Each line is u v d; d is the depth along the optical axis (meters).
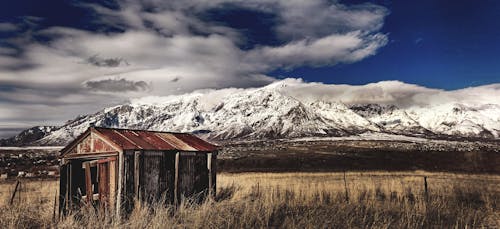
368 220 16.89
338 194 24.33
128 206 17.25
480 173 57.19
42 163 72.75
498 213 19.78
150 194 18.39
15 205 15.59
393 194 25.55
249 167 77.31
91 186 18.19
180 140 22.25
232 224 14.45
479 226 16.89
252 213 15.88
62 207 17.98
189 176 21.22
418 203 20.92
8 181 42.09
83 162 19.34
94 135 18.34
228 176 47.75
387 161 81.06
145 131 21.27
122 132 19.58
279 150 136.00
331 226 15.41
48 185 31.67
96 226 13.24
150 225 13.05
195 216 14.82
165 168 19.61
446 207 20.42
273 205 18.23
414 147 162.62
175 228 13.59
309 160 84.62
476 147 165.62
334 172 61.19
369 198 23.97
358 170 68.44
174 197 19.95
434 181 38.56
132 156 17.78
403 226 15.60
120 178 17.14
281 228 14.91
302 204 20.61
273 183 34.72
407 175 51.59
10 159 76.50
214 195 23.03
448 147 163.50
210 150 22.91
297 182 35.25
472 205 22.02
